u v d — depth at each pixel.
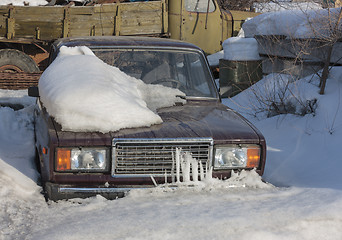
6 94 8.59
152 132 3.33
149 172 3.30
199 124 3.58
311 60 7.39
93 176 3.22
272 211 3.12
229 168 3.45
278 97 6.93
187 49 4.61
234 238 2.75
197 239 2.72
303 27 7.48
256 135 3.50
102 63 3.98
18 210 3.08
